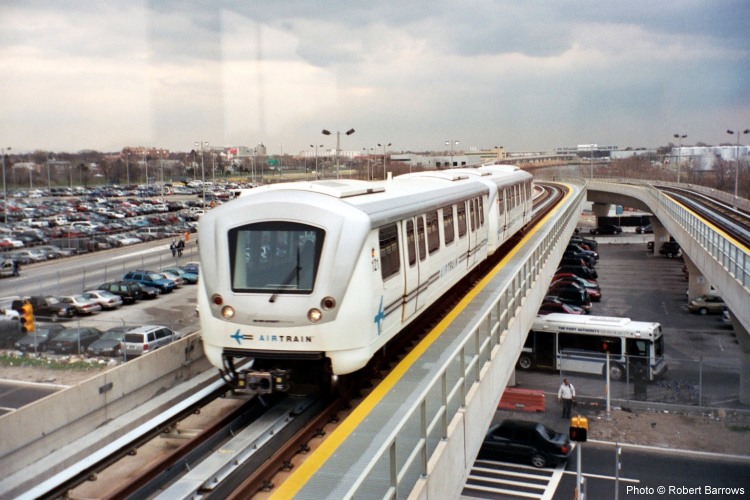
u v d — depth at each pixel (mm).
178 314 31875
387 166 37562
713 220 39844
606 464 22812
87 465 8891
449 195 16594
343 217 10445
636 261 67188
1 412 18891
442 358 12898
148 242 46562
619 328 30438
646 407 27531
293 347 10336
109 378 11492
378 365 12648
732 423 25891
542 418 26734
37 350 24406
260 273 10438
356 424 9539
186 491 8242
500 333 13938
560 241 30578
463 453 9938
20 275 37281
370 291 10664
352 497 5887
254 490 8414
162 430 10508
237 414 10906
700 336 39188
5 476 9586
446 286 16000
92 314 31641
